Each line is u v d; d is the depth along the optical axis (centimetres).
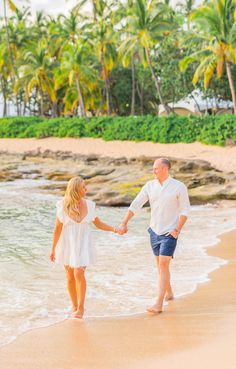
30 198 2473
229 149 4184
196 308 717
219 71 4550
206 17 4447
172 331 606
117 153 4678
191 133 4519
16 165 3912
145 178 2581
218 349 522
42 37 7619
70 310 736
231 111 6291
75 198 675
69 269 699
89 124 5306
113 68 7188
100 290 840
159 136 4691
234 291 805
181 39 4925
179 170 2970
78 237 680
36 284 897
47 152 4659
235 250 1160
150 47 6034
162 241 723
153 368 484
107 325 650
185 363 490
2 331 638
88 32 6562
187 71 5738
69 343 580
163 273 722
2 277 949
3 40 7488
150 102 7419
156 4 5603
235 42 4412
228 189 2181
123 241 1316
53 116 7431
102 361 512
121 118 5072
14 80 7594
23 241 1371
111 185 2562
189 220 1680
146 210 1966
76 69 6144
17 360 527
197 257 1090
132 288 852
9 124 5919
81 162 4169
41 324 666
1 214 1953
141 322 658
